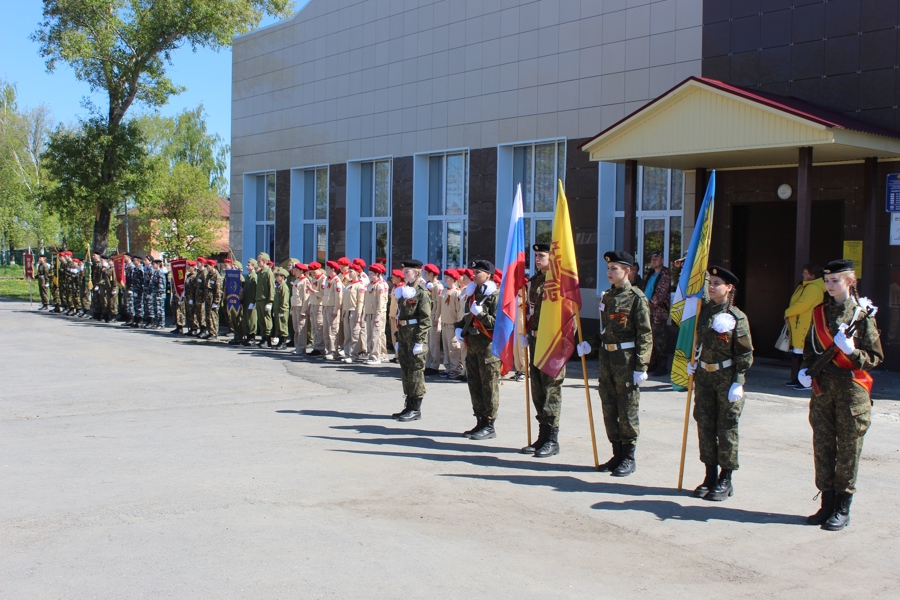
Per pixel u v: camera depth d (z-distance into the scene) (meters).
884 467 8.09
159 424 9.80
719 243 16.23
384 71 23.94
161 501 6.64
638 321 7.65
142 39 34.44
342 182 25.77
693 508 6.76
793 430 9.70
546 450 8.47
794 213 15.50
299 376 14.12
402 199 23.34
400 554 5.55
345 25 25.42
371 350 16.05
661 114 13.69
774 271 15.84
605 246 18.06
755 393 12.16
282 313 18.73
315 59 26.83
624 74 17.62
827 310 6.44
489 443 9.07
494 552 5.65
